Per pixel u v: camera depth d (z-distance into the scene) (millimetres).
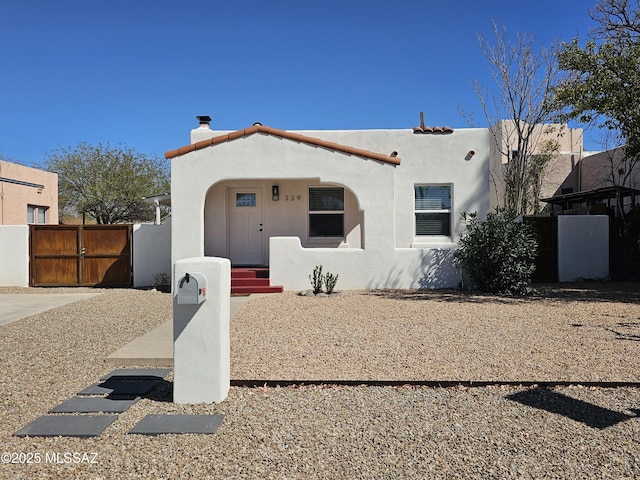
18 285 15227
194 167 13203
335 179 13227
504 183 25938
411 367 6121
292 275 13219
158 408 4988
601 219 15172
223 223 14672
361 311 9938
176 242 13195
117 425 4562
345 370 6031
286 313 9859
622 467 3695
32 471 3707
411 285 13320
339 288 13258
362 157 13266
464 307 10281
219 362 5121
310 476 3607
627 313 9586
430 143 14570
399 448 4035
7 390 5551
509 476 3584
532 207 25469
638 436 4227
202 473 3658
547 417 4648
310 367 6160
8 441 4230
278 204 14867
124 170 33250
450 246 14406
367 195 13273
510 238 12328
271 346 7230
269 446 4090
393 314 9570
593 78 12758
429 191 14789
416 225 14742
